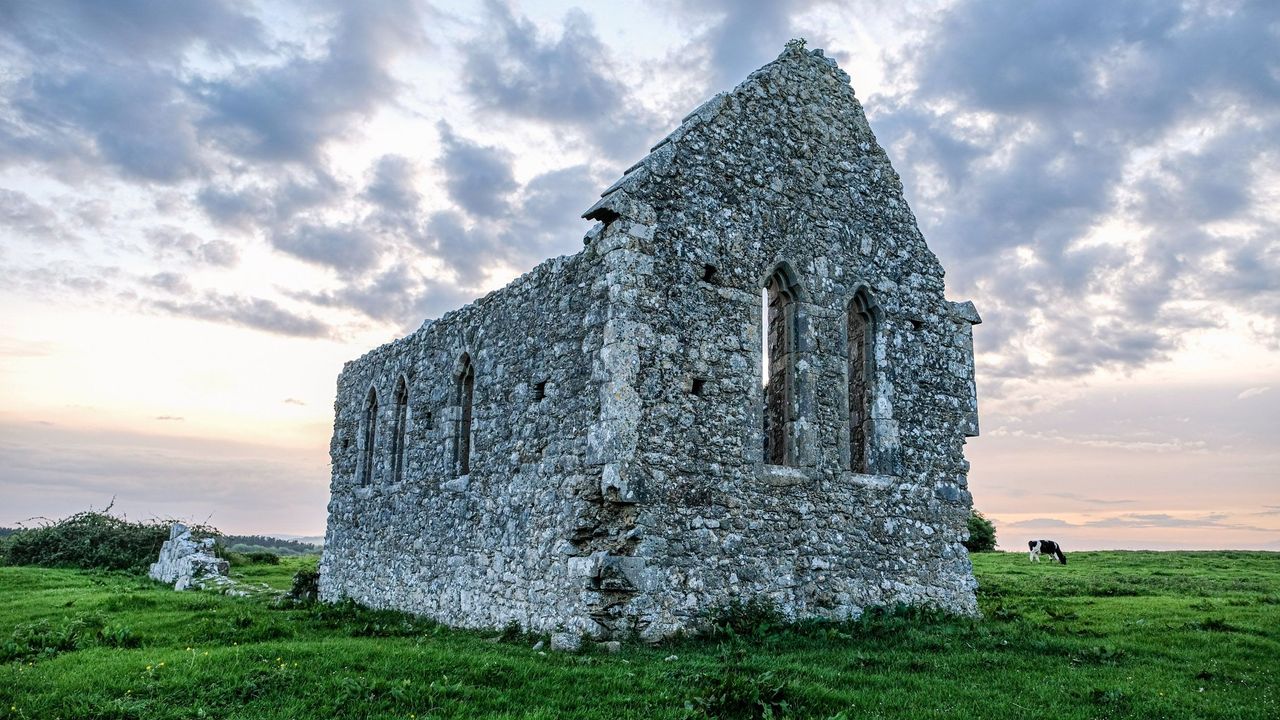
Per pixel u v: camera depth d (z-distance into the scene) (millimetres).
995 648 12805
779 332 16531
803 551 15023
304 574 25375
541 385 15750
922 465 17172
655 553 13375
